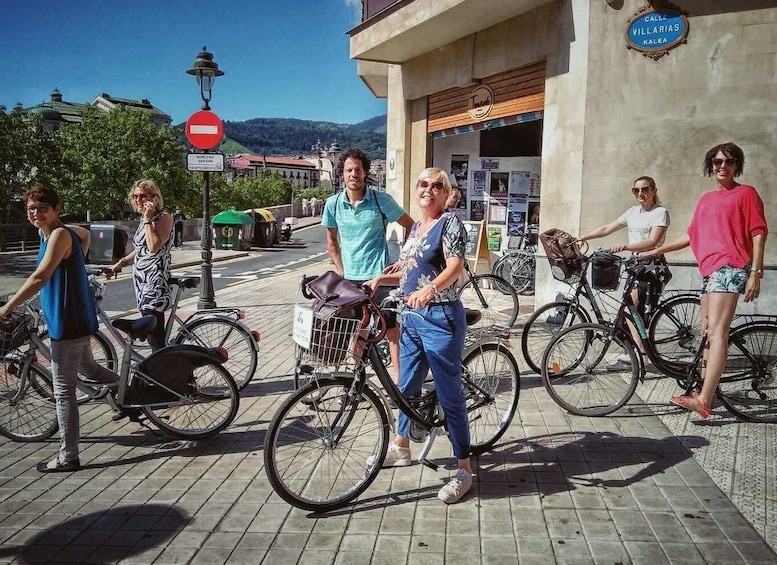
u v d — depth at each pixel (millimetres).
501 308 9414
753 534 3084
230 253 26516
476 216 12031
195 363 4539
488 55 9727
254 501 3557
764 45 6863
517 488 3629
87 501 3588
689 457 4020
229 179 95000
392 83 12906
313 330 3270
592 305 5574
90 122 44594
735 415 4672
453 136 12055
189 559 2973
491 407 4250
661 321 5594
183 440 4520
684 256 7320
